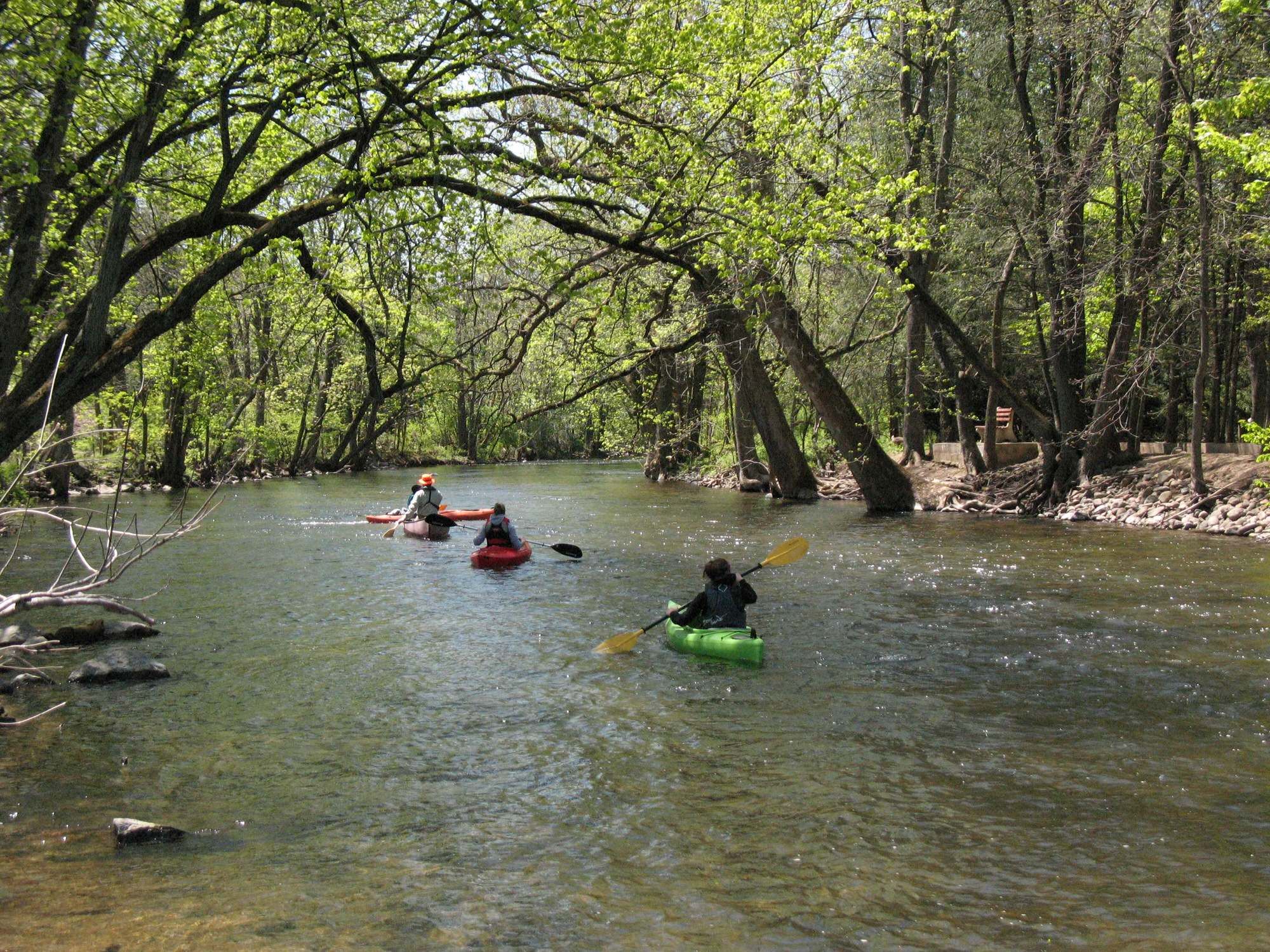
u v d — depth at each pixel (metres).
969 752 6.63
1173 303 21.44
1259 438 16.08
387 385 13.16
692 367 26.30
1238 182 18.44
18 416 9.35
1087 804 5.71
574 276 14.46
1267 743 6.78
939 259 26.94
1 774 6.25
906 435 29.88
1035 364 30.88
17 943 4.10
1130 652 9.38
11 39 8.95
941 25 22.03
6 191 10.45
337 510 25.50
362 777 6.19
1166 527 19.33
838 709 7.64
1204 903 4.51
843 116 19.80
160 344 20.98
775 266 13.35
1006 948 4.12
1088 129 22.05
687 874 4.82
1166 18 18.55
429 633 10.49
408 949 4.10
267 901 4.52
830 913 4.43
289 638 10.22
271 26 10.07
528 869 4.87
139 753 6.67
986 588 12.89
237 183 14.24
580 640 10.12
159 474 33.72
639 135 11.98
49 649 9.56
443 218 10.80
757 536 19.02
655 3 11.46
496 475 43.69
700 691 8.18
